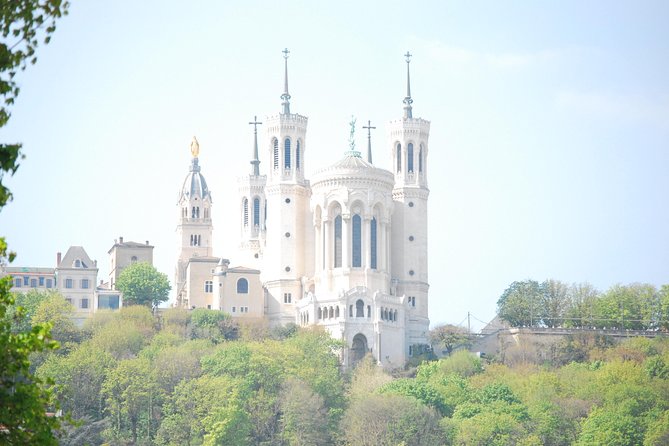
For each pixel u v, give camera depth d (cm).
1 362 10975
